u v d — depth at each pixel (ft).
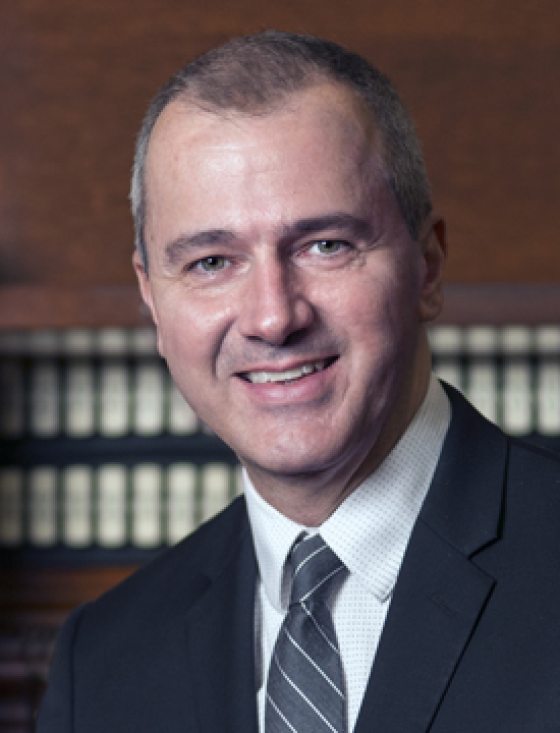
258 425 4.31
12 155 10.36
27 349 10.62
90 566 10.62
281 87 4.11
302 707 4.41
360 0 10.21
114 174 10.36
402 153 4.34
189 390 4.47
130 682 4.91
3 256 10.32
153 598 5.16
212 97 4.14
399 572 4.45
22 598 10.58
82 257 10.34
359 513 4.49
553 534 4.42
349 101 4.20
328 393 4.25
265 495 4.57
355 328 4.22
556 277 10.17
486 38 10.21
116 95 10.36
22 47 10.37
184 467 10.61
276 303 4.10
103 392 10.63
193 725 4.68
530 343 10.41
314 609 4.51
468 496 4.56
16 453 10.63
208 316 4.27
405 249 4.35
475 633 4.27
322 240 4.16
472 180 10.21
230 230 4.11
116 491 10.62
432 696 4.18
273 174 4.07
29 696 10.16
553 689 4.07
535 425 10.39
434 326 10.02
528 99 10.21
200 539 5.32
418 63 10.21
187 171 4.17
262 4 10.28
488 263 10.18
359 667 4.45
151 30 10.34
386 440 4.50
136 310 10.14
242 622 4.75
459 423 4.76
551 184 10.19
